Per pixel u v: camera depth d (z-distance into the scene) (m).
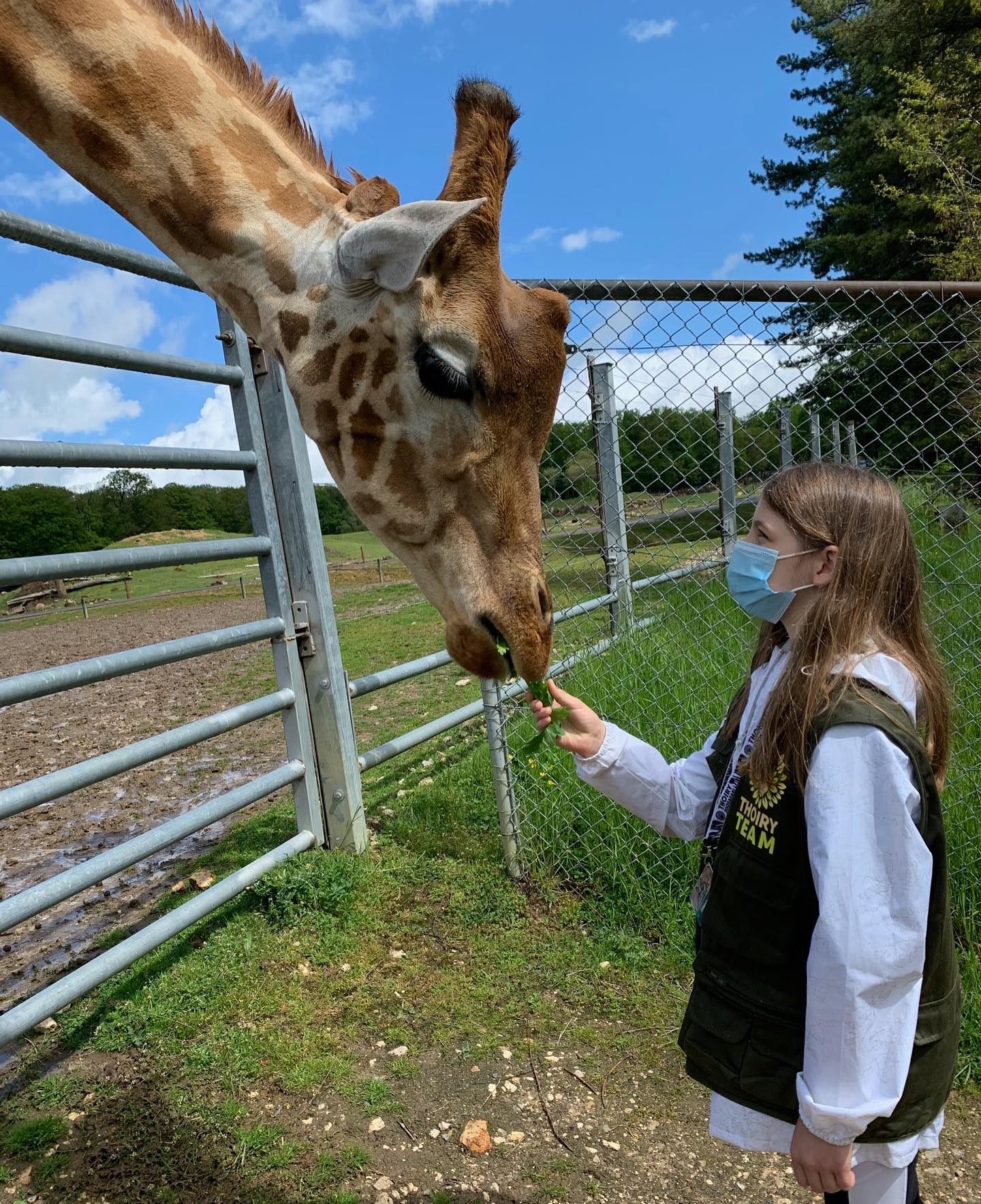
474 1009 2.71
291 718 3.52
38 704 9.09
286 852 3.39
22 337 2.40
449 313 1.88
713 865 1.50
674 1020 2.63
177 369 3.04
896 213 17.75
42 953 3.20
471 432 1.97
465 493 2.05
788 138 23.23
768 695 1.50
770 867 1.35
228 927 3.15
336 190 2.19
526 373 1.93
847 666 1.31
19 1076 2.45
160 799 5.08
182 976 2.85
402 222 1.76
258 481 3.37
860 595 1.38
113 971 2.52
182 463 3.01
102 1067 2.47
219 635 3.10
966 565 4.45
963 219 12.90
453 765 4.81
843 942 1.17
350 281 1.99
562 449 4.18
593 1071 2.44
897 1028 1.18
